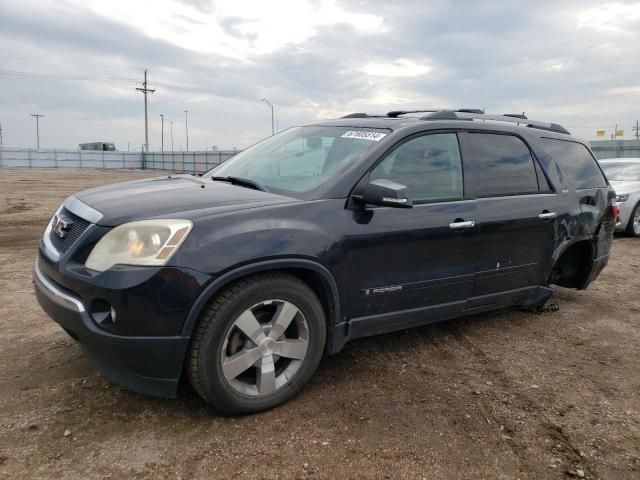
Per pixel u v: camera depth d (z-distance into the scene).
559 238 4.57
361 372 3.59
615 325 4.79
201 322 2.74
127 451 2.61
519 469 2.60
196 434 2.78
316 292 3.25
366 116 4.47
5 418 2.86
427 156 3.74
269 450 2.66
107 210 2.92
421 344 4.14
